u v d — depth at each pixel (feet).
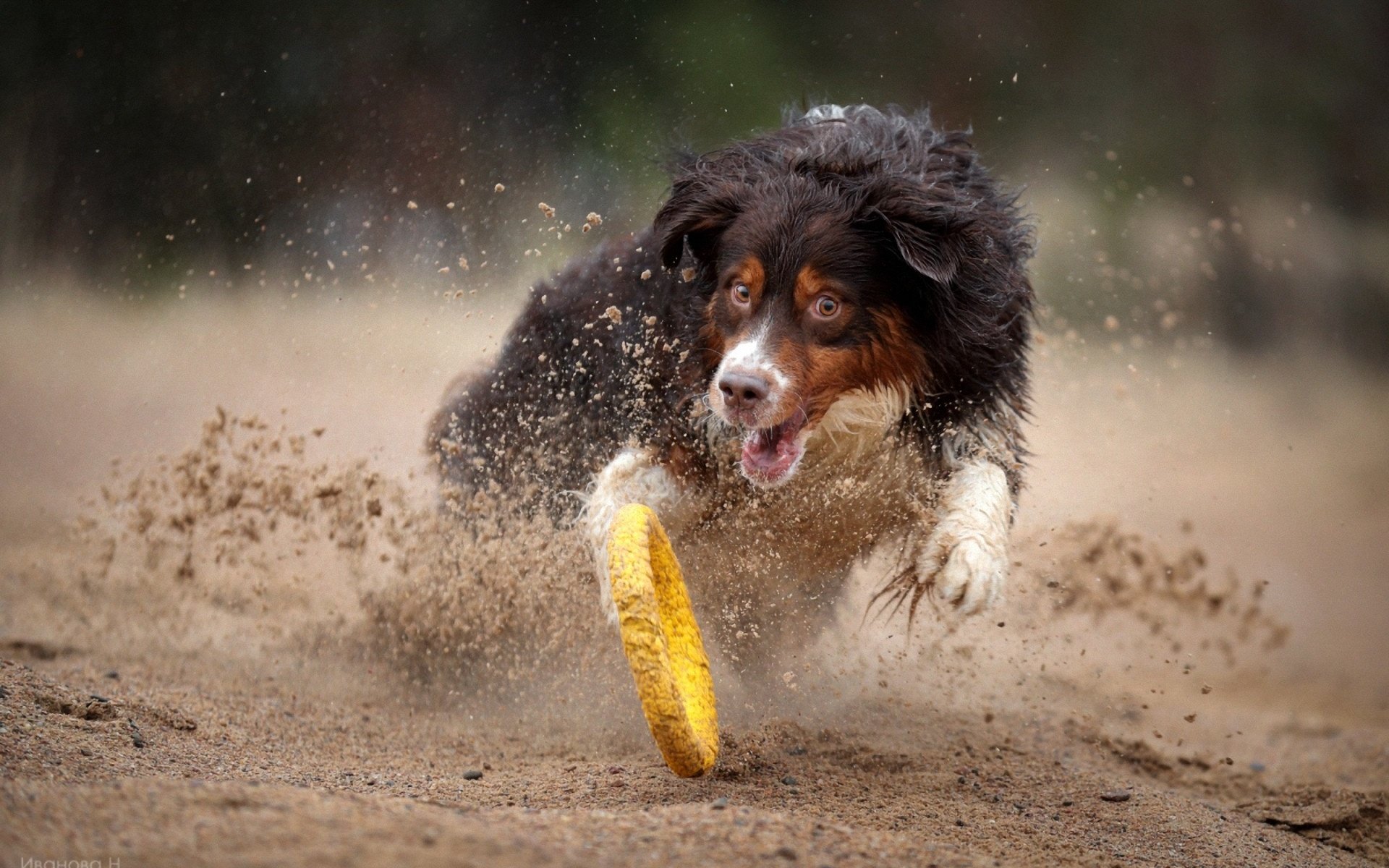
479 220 76.07
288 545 41.22
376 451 47.09
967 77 97.25
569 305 30.58
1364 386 96.07
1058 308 93.56
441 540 33.14
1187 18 104.68
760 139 28.68
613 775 25.03
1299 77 106.83
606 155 83.92
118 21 86.84
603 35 87.45
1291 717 38.06
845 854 18.28
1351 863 25.48
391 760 26.81
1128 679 40.34
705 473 28.25
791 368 25.57
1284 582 55.36
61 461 53.83
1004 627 36.58
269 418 56.85
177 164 85.87
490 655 31.94
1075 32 101.65
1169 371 91.30
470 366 35.99
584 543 28.99
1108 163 101.09
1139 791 27.66
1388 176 106.73
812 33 93.20
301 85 85.71
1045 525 40.29
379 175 83.46
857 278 26.02
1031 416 30.66
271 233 83.05
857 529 28.89
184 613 37.19
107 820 16.38
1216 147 104.68
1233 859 23.97
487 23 86.07
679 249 27.35
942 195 26.48
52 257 84.17
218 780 21.88
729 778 25.00
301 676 32.76
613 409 29.04
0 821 16.15
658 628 21.72
